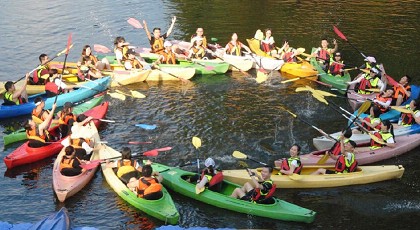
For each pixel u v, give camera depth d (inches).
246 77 710.5
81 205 412.2
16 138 514.6
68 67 675.4
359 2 1085.1
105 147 483.5
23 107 577.0
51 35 857.5
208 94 648.4
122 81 668.1
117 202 414.9
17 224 373.4
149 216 396.2
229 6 1061.1
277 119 578.6
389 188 447.2
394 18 967.0
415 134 520.4
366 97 610.5
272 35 876.0
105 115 581.0
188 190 418.3
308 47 818.8
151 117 581.0
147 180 397.4
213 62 719.7
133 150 505.4
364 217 408.2
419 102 535.8
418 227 396.8
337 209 417.7
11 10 990.4
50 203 416.8
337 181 441.1
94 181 444.5
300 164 441.1
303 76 703.1
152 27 919.0
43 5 1035.3
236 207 402.0
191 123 565.9
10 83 571.8
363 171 451.2
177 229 372.8
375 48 810.8
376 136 496.4
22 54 767.1
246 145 517.7
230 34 882.1
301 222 395.5
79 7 1031.0
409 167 481.1
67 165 436.1
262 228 391.2
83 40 842.2
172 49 734.5
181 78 680.4
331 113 597.6
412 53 789.9
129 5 1058.1
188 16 988.6
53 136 509.4
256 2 1090.1
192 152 503.5
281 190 439.8
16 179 451.2
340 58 748.6
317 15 989.8
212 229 374.3
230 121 571.5
